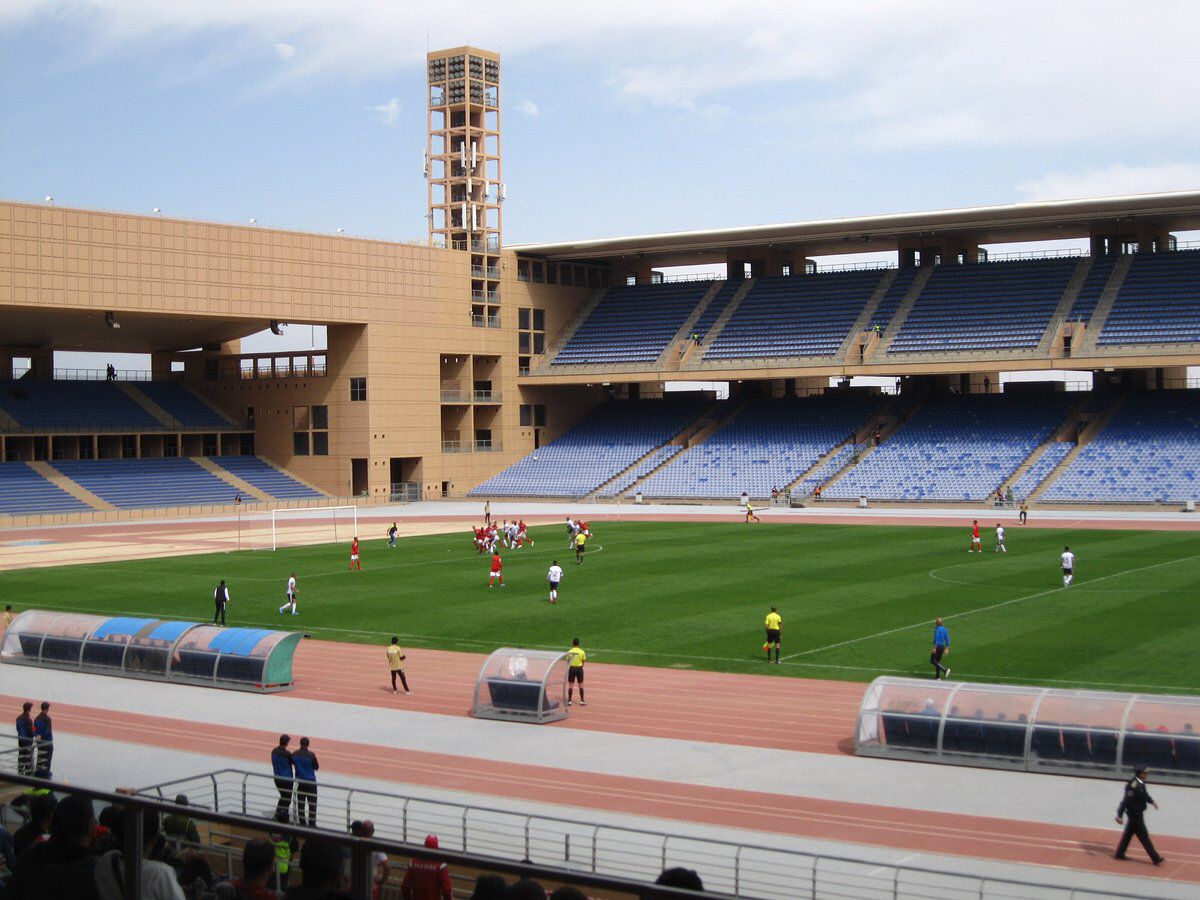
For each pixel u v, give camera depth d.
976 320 111.56
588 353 127.25
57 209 92.38
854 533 83.50
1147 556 67.12
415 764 30.41
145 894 9.52
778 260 130.25
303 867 9.01
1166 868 22.31
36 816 13.23
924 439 111.06
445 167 123.50
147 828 11.86
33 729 30.42
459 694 38.75
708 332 123.44
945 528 85.81
